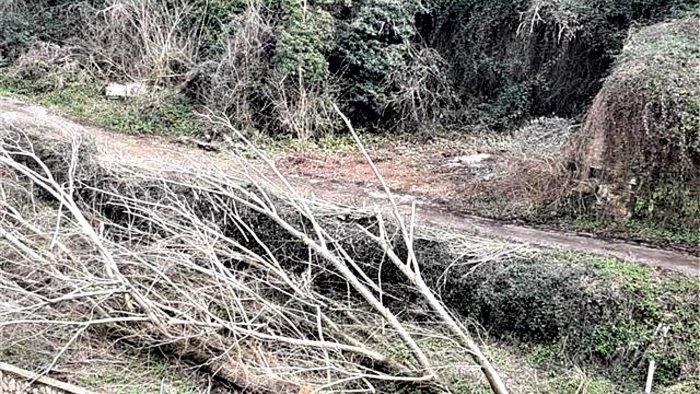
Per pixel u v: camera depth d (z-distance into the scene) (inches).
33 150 390.6
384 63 585.0
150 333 302.7
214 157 499.5
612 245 360.8
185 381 289.0
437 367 282.2
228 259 341.4
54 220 370.0
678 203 372.8
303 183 459.5
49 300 280.2
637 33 464.4
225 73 551.8
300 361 291.6
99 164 403.2
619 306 298.0
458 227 383.6
